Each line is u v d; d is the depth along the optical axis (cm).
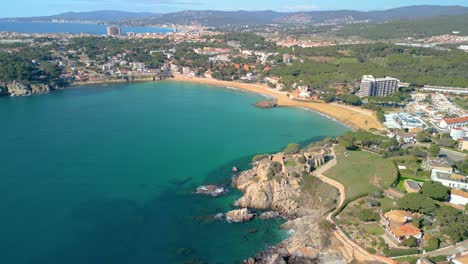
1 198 17812
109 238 14988
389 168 19588
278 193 17862
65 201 17675
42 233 15175
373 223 15088
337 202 17175
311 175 19275
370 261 13150
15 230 15338
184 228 15800
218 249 14525
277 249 14512
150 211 17012
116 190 18862
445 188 16550
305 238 14862
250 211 17212
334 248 14250
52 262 13525
